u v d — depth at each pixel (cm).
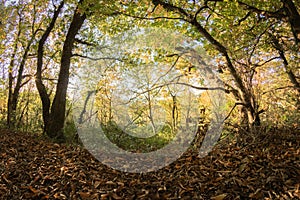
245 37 757
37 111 1195
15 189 394
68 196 372
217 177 410
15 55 1257
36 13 1227
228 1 656
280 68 998
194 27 768
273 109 778
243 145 598
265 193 346
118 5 777
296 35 616
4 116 1329
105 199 353
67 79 935
